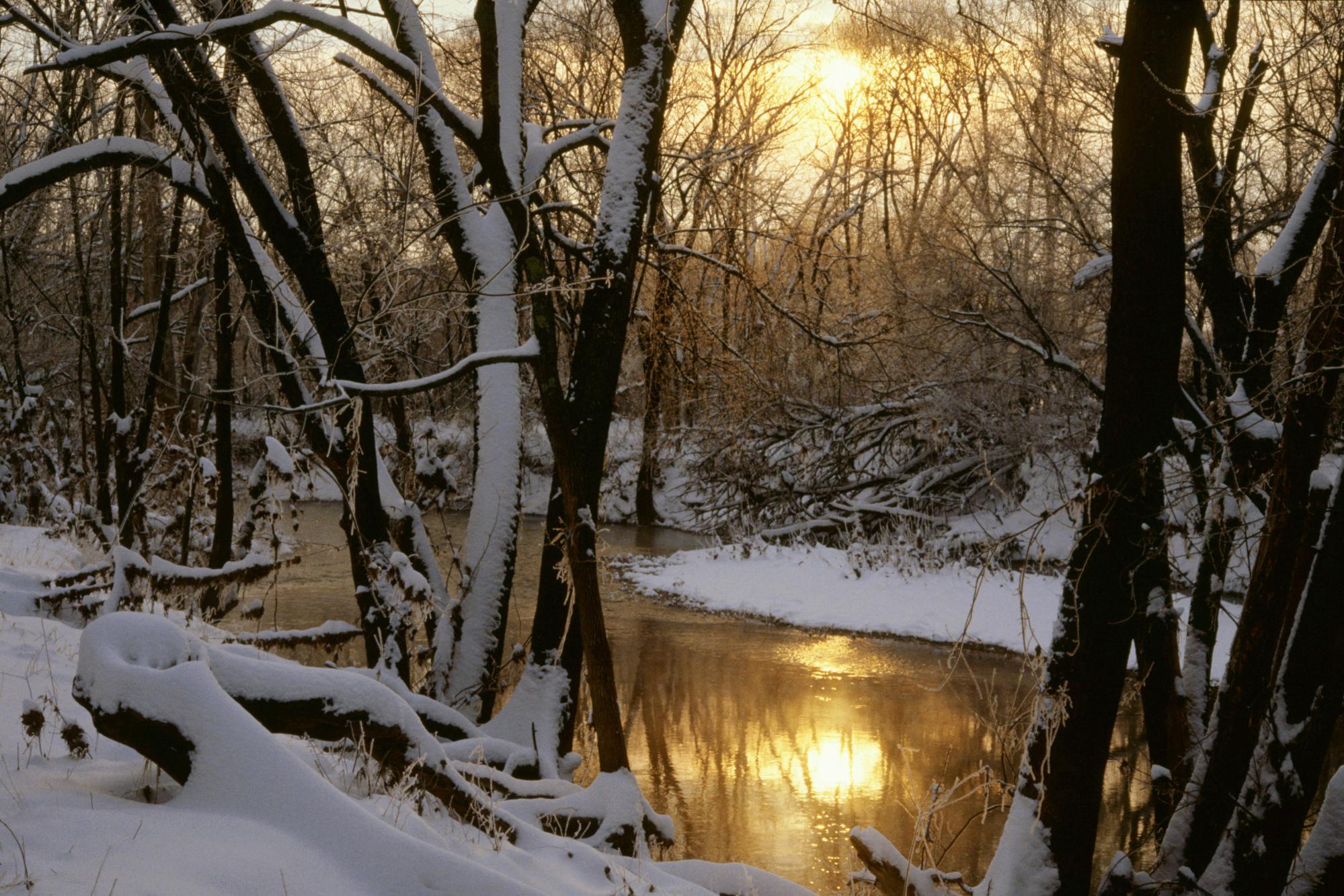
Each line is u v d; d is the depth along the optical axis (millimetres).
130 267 18125
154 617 4902
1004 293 15367
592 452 9023
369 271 8984
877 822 9805
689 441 26797
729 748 12102
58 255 16625
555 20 18391
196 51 8828
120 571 9305
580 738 9484
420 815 5258
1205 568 8070
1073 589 5582
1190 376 11938
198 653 4879
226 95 9023
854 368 23703
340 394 8281
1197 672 8047
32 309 17719
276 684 5035
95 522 13438
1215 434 8211
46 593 10430
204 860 3773
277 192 11781
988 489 24578
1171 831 6480
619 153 9539
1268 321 7523
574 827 6281
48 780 4508
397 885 3990
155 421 15078
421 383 7141
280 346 9625
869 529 25391
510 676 9789
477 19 7766
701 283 17062
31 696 6352
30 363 20422
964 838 9461
